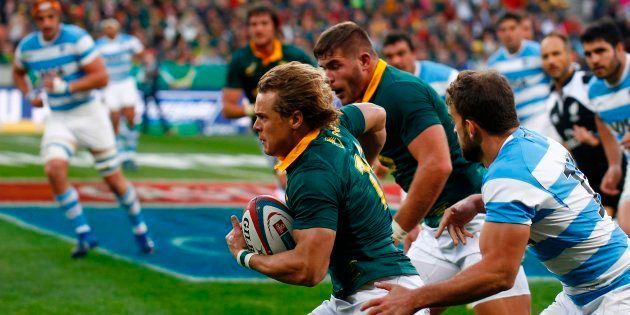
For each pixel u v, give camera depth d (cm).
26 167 1805
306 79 452
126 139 1841
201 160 2036
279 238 463
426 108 582
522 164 454
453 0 3391
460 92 474
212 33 2898
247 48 1095
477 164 631
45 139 1023
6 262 972
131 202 1032
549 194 454
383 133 546
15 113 2508
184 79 2603
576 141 976
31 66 1052
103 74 1026
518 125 477
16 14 2694
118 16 2742
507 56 1181
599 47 809
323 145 458
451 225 570
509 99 471
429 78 948
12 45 2545
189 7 2962
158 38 2762
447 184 621
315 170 448
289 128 455
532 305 816
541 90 1163
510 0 3456
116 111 1791
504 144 467
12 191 1487
